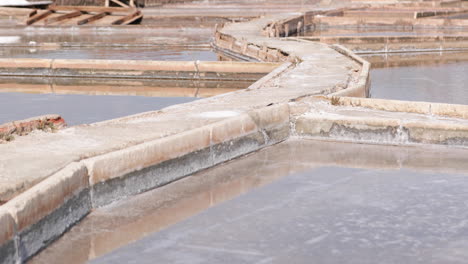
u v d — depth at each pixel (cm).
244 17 4628
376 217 789
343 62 1956
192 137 964
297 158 1059
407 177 951
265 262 658
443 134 1102
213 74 2284
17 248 636
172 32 4153
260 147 1115
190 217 789
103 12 4784
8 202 642
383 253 681
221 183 927
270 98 1274
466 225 762
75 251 683
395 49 3281
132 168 861
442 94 1909
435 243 708
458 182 924
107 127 996
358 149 1109
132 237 723
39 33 4122
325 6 6203
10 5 4681
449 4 6688
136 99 1880
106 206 822
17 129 927
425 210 813
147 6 6159
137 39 3675
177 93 2022
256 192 888
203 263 656
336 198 862
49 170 750
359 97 1337
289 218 787
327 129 1172
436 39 3419
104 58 2789
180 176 945
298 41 2781
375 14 5544
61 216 726
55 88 2133
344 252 684
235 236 729
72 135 935
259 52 2589
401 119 1130
